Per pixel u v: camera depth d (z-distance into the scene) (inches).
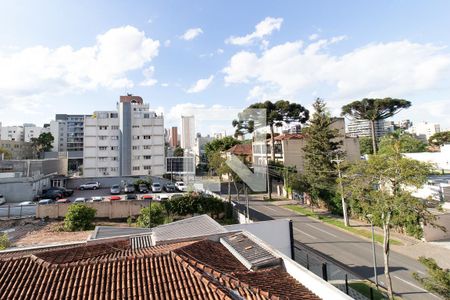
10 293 203.9
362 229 818.2
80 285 215.5
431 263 328.5
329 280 508.7
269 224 548.7
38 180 1322.6
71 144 3449.8
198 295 206.7
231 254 345.4
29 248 360.8
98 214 919.7
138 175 1795.0
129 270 238.5
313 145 1094.4
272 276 283.3
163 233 437.4
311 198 1096.8
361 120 1553.9
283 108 1267.2
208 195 976.3
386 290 466.9
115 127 1850.4
